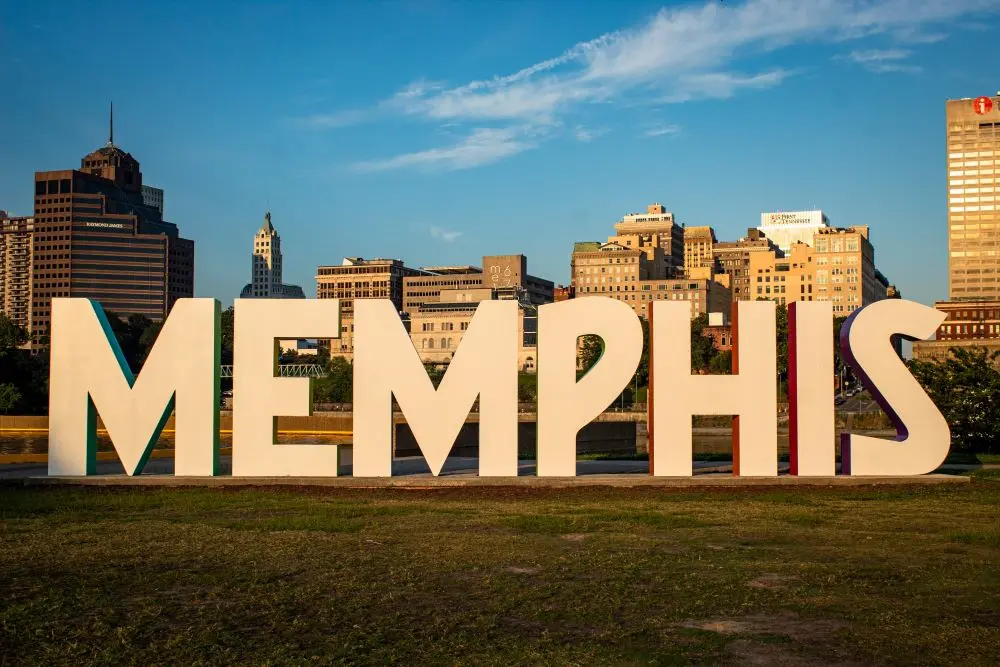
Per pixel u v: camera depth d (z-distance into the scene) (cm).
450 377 3272
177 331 3309
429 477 3262
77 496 2953
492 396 3272
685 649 1381
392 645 1406
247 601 1639
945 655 1350
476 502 2836
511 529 2345
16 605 1603
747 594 1673
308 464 3262
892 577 1805
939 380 4747
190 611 1583
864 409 11662
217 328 3350
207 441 3297
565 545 2125
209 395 3297
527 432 6425
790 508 2694
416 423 3266
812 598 1650
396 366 3278
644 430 9812
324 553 2028
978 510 2666
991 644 1393
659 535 2261
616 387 3266
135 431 3294
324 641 1426
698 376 3269
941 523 2438
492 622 1512
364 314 3294
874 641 1411
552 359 3281
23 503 2798
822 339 3300
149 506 2752
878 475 3269
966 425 4491
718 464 3953
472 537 2219
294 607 1603
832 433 3281
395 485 3200
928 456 3291
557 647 1394
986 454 4366
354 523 2417
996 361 9850
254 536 2228
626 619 1538
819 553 2041
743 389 3269
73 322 3319
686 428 3259
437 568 1884
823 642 1412
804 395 3284
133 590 1717
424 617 1547
